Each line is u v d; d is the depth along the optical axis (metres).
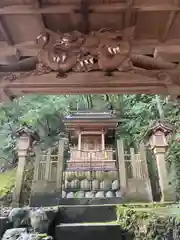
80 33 3.24
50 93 3.89
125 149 10.57
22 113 12.60
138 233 5.32
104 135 10.49
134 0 2.66
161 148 7.87
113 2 2.73
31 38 3.32
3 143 11.49
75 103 13.10
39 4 2.72
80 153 9.62
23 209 6.05
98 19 3.07
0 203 7.79
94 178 8.70
